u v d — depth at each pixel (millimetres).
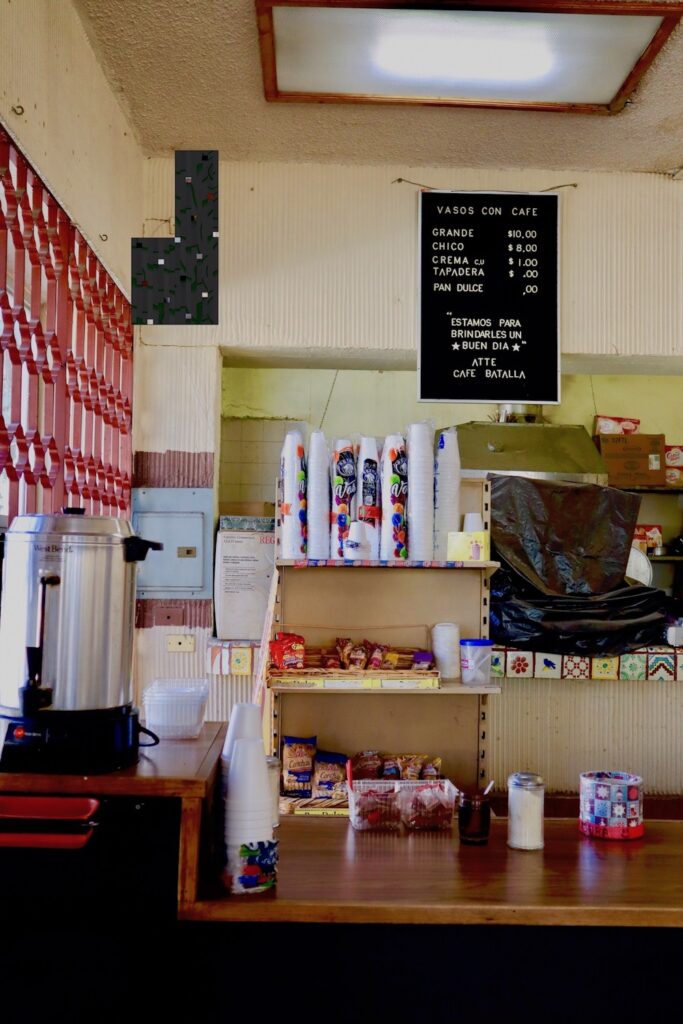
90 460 3262
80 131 2977
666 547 6797
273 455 6750
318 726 3023
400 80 3281
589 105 3475
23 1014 1719
